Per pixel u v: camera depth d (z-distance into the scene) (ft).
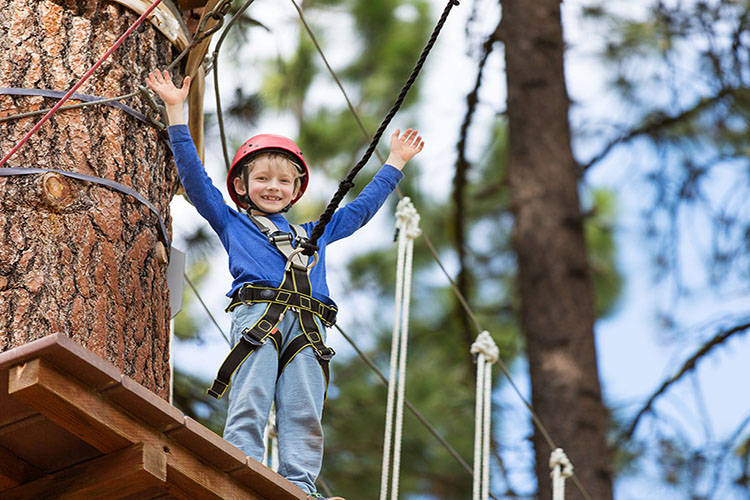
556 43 55.62
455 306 56.90
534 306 52.16
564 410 50.19
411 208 33.19
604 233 59.82
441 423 55.77
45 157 24.56
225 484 20.77
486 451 33.81
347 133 58.95
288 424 24.32
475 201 60.18
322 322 25.62
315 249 25.41
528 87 54.80
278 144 26.45
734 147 57.82
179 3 27.81
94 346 23.77
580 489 45.06
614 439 55.67
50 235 24.04
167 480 20.22
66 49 25.50
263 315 24.75
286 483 21.36
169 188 26.81
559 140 54.39
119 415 19.36
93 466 20.02
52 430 19.75
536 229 52.95
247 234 25.79
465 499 54.65
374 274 59.41
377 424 54.49
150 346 24.90
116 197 24.95
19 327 23.36
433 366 57.41
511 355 57.72
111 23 26.07
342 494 52.80
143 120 25.99
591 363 51.29
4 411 19.40
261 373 24.30
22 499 20.56
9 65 25.12
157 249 25.59
